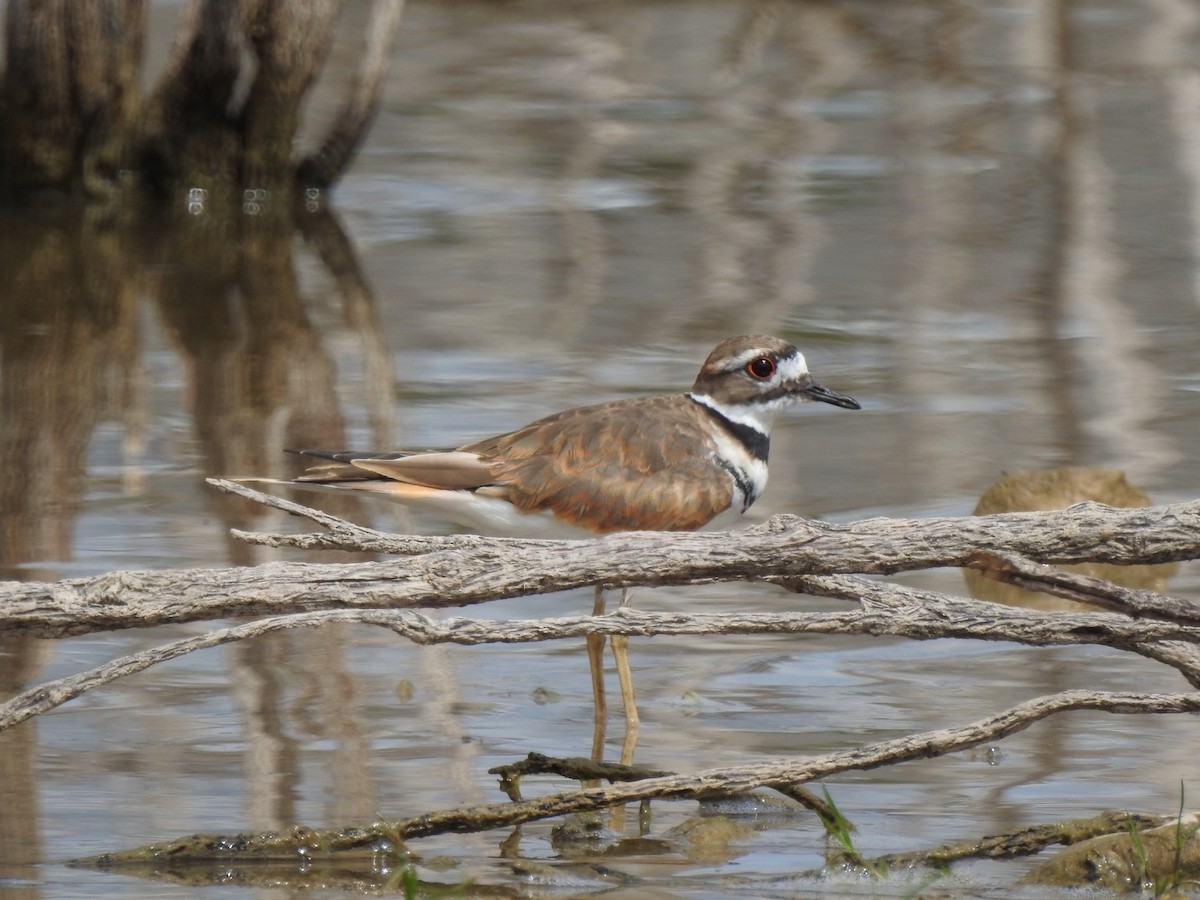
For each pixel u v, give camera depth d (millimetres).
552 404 15422
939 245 21594
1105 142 27047
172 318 18594
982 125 28188
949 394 15852
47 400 15586
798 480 13500
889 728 9508
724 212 23406
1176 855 7621
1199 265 20609
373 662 10609
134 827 8242
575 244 21875
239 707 9828
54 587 7309
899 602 7625
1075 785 8766
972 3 34188
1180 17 34219
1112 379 16281
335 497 13273
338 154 24891
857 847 8117
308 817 8383
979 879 7781
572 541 7543
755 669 10547
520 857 8062
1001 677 10289
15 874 7723
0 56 28500
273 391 15977
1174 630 7543
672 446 11234
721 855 8094
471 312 18750
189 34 24266
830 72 31547
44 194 24781
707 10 34875
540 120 28672
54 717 9609
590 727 9625
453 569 7453
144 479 13625
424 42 33062
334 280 20328
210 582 7355
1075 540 7574
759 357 11555
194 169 24781
